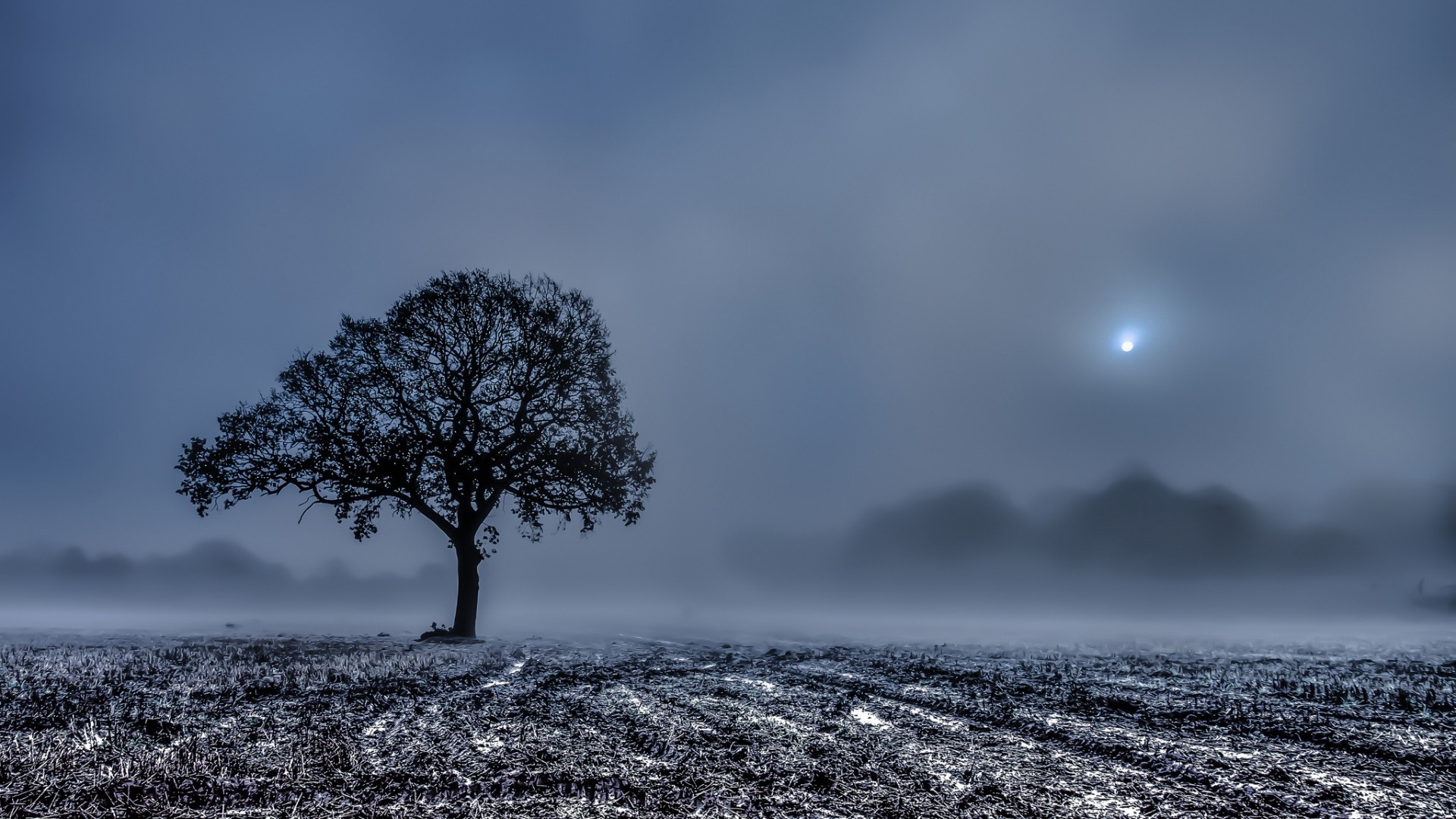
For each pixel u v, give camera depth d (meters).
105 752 7.10
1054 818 5.51
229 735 7.95
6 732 7.98
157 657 16.12
